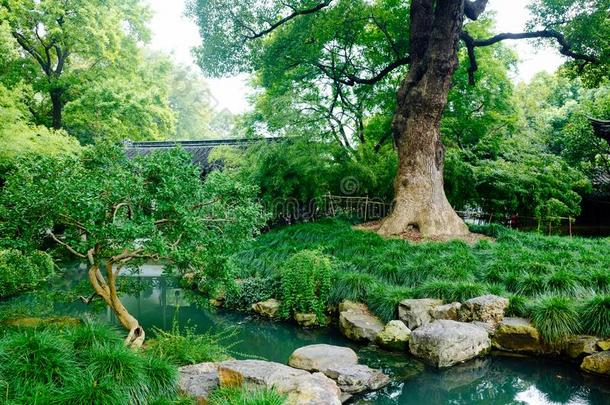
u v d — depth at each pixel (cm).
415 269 860
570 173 1587
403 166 1199
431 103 1134
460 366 620
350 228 1225
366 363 633
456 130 1662
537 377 591
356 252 1004
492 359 645
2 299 908
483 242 1010
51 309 837
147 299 1023
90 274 575
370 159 1491
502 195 1451
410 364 629
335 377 549
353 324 744
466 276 817
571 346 628
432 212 1162
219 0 1266
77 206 454
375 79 1421
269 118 1281
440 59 1095
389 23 1464
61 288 1054
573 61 1375
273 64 1395
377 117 1730
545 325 645
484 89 1617
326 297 850
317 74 1572
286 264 916
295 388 427
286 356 686
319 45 1428
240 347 728
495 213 1485
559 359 636
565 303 656
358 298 821
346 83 1491
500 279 811
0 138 1016
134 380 427
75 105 1680
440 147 1209
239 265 1043
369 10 1418
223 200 564
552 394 545
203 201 548
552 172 1509
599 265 830
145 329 803
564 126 2134
